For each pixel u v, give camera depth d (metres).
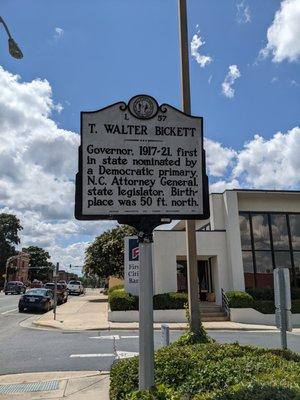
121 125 6.20
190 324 9.41
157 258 22.77
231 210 23.45
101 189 6.03
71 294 58.53
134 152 6.16
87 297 50.91
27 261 115.38
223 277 23.19
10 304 35.31
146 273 5.79
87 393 7.66
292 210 24.91
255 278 23.70
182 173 6.22
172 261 22.88
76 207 5.95
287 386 4.37
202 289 25.66
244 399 4.14
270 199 24.77
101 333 16.67
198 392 5.15
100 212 5.97
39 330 17.73
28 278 118.38
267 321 20.92
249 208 24.47
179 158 6.25
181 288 25.72
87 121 6.15
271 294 22.17
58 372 9.59
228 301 21.41
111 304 20.72
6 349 12.70
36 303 26.72
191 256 9.70
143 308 5.64
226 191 23.67
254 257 23.94
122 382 5.79
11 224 94.38
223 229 23.95
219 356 6.35
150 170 6.16
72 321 20.50
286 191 23.98
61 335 15.90
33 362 10.78
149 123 6.26
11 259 86.44
